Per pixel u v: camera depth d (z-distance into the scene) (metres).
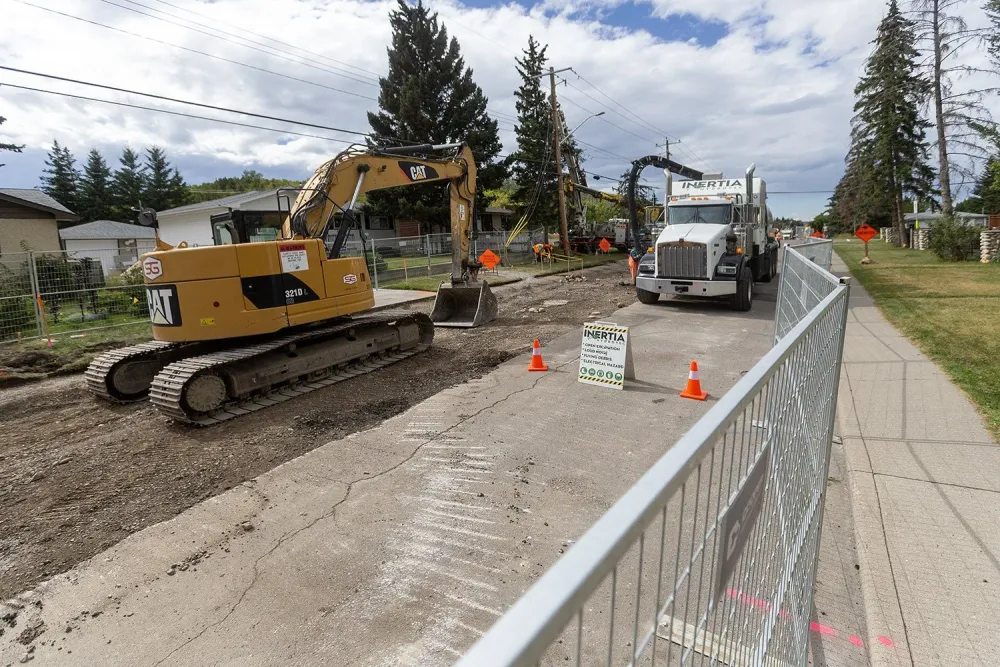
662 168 16.25
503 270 26.00
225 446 5.78
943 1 29.12
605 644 2.86
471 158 12.49
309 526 4.14
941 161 29.92
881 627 2.71
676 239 13.05
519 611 0.64
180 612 3.29
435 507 4.34
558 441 5.51
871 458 4.46
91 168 62.94
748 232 14.45
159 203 64.50
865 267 21.42
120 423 6.80
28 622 3.27
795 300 6.63
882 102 35.94
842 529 3.71
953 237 23.25
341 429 6.11
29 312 12.04
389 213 32.41
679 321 11.81
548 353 9.30
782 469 1.90
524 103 32.19
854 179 47.19
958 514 3.62
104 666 2.92
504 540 3.87
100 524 4.32
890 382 6.28
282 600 3.35
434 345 10.41
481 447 5.42
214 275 7.02
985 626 2.68
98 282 14.44
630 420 6.02
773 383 1.72
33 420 7.09
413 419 6.29
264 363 7.26
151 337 11.73
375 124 32.00
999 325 9.09
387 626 3.11
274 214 8.84
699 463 1.09
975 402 5.48
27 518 4.47
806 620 2.52
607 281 21.48
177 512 4.46
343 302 8.29
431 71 31.09
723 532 1.31
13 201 19.36
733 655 1.47
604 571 0.74
